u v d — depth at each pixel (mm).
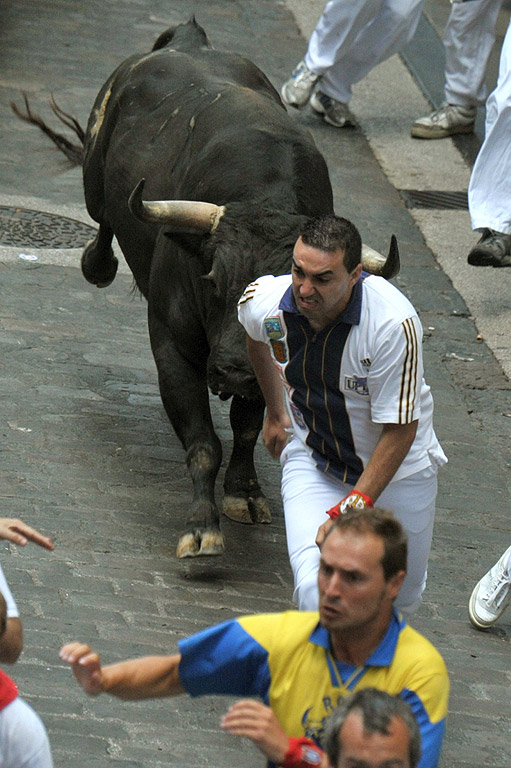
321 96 47656
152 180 23562
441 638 20906
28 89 47000
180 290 21922
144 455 25625
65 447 25422
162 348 22547
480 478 26969
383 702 9625
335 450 16578
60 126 44156
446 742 17875
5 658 12266
